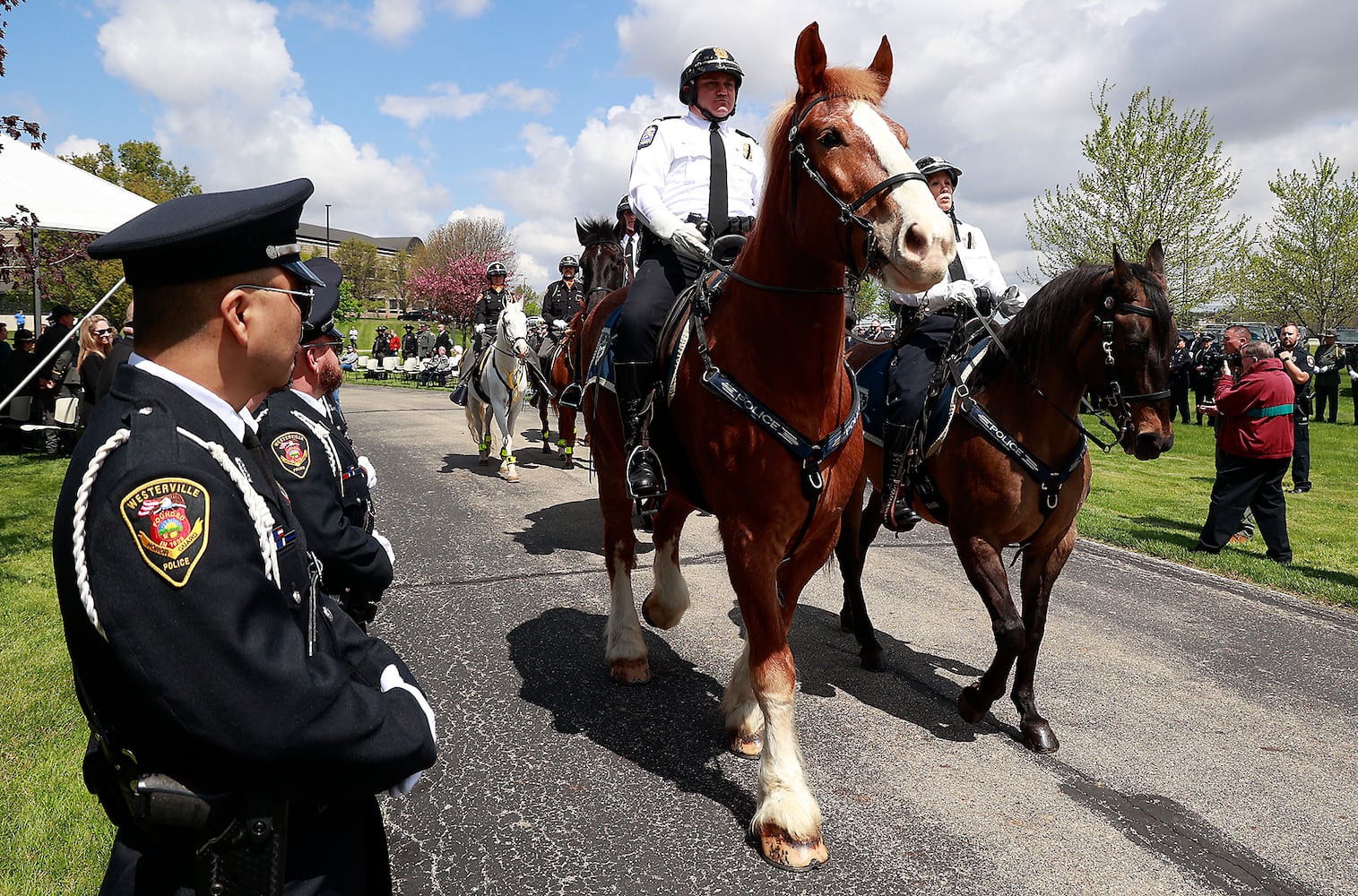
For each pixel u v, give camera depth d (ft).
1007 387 10.54
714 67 11.08
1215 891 8.16
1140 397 9.87
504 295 32.99
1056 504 10.48
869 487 18.85
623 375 10.37
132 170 141.59
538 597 16.07
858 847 8.70
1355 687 13.09
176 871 3.99
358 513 8.64
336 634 4.65
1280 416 20.80
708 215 11.41
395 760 3.91
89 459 3.61
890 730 11.25
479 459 30.89
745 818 9.10
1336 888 8.27
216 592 3.43
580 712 11.41
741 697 10.38
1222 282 66.90
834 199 7.34
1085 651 14.35
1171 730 11.49
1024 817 9.31
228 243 3.81
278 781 3.62
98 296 61.82
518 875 8.11
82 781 9.19
